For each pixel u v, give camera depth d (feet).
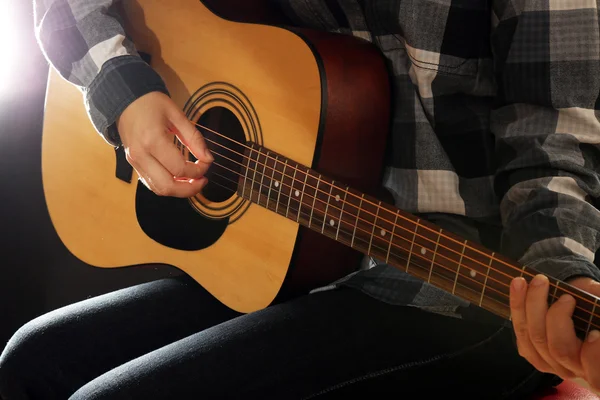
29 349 3.83
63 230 4.73
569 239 2.85
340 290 3.60
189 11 4.13
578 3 3.11
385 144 3.73
